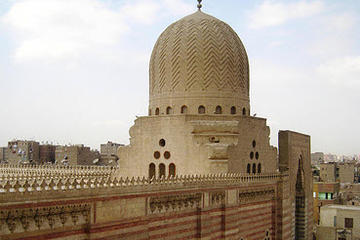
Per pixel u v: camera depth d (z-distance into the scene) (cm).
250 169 5709
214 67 5762
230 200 4941
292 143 6719
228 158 5147
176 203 4181
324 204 10262
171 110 5816
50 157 14788
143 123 5631
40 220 2942
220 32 5938
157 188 3947
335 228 7781
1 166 7731
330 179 15338
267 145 6153
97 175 5897
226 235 4825
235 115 5606
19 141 14125
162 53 5969
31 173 6378
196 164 5178
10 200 2767
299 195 7281
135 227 3688
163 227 4019
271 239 5884
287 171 6406
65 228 3111
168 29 6156
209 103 5712
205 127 5334
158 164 5472
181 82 5781
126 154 5709
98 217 3353
